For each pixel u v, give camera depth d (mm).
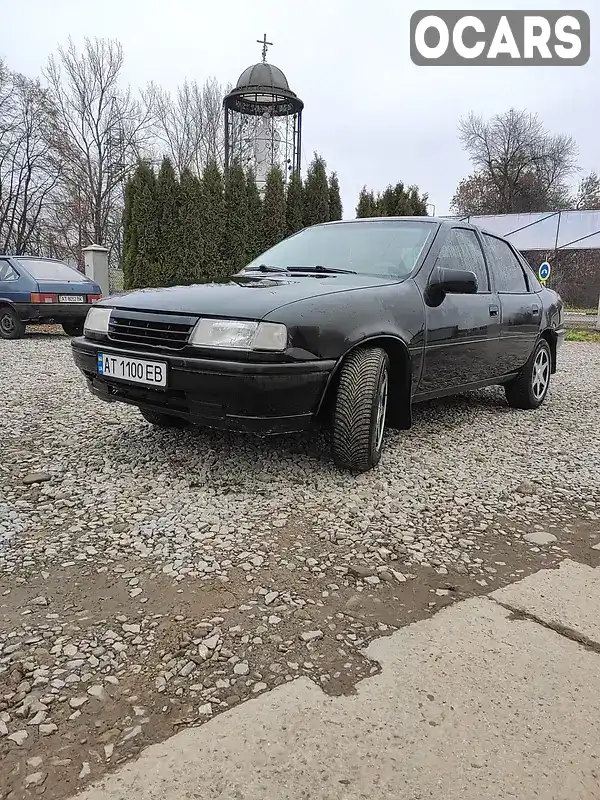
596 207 37500
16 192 31719
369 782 1363
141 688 1660
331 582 2258
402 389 3680
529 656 1838
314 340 2951
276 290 3193
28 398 5180
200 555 2424
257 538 2588
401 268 3887
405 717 1564
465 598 2184
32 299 9656
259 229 15898
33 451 3662
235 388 2818
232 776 1370
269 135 19344
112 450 3703
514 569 2428
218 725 1521
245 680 1698
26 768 1387
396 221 4395
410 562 2441
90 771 1381
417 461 3715
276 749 1448
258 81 18109
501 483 3418
